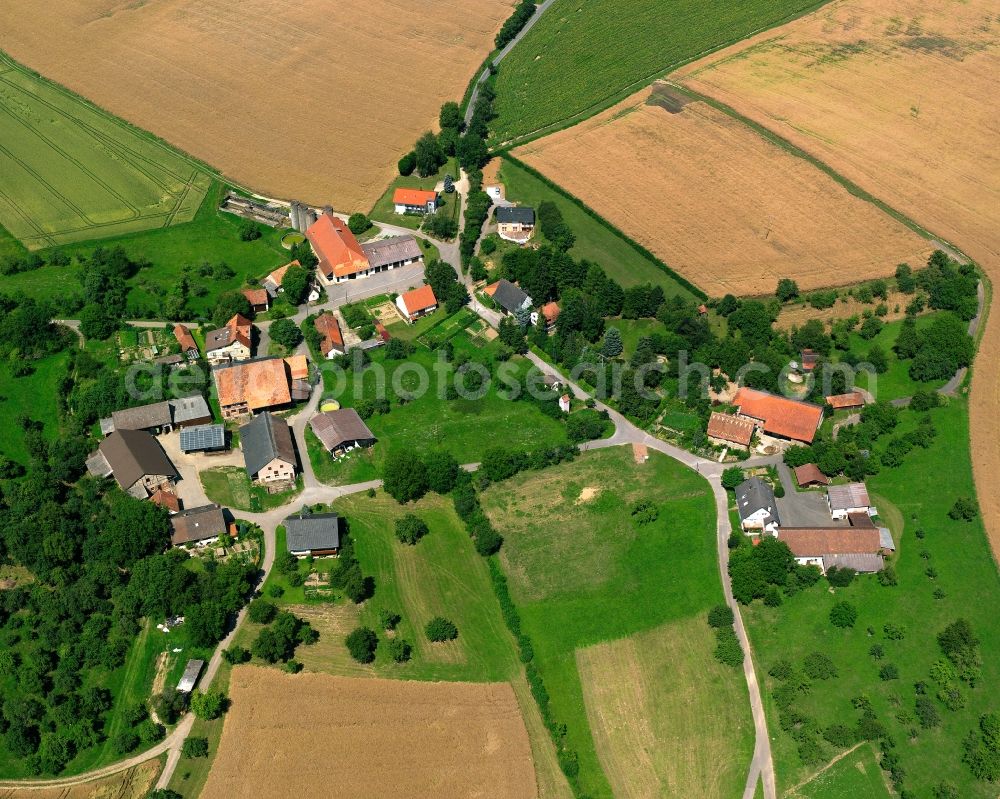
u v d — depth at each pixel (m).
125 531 143.12
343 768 123.12
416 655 137.25
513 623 140.50
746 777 125.06
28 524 145.25
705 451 166.88
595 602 143.88
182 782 121.81
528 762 125.44
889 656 138.00
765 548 146.12
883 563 148.00
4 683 131.75
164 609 138.75
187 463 162.75
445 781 122.44
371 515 155.88
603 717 130.62
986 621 142.38
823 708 132.00
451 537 153.12
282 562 147.38
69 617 138.38
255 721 128.12
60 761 123.94
